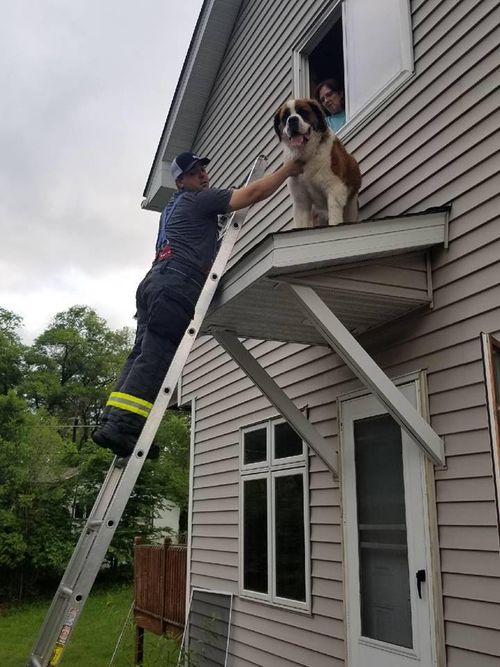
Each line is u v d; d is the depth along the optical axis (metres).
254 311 4.01
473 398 3.51
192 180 3.71
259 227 6.44
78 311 38.38
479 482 3.39
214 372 7.32
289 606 5.14
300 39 6.12
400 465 4.02
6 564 18.48
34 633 14.10
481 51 3.80
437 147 4.04
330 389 4.92
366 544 4.23
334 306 3.95
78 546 2.69
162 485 23.03
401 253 3.80
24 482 19.08
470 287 3.63
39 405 34.19
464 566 3.42
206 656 6.33
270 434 5.86
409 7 4.47
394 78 4.52
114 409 2.90
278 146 6.36
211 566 6.78
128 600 17.92
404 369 4.05
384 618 3.99
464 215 3.74
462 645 3.37
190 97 8.15
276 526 5.54
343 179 4.12
